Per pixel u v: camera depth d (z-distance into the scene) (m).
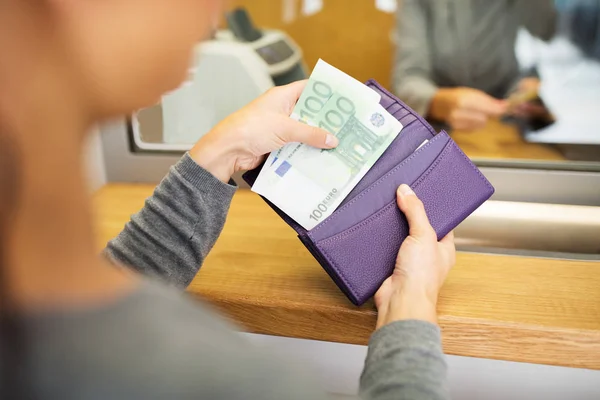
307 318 0.71
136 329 0.25
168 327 0.26
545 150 0.98
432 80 1.06
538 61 1.01
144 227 0.67
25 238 0.23
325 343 0.76
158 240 0.67
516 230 0.89
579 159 0.96
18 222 0.23
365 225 0.66
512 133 1.03
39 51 0.22
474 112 1.03
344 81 0.69
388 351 0.46
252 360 0.27
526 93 1.02
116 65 0.24
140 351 0.25
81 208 0.24
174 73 0.28
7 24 0.21
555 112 1.00
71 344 0.24
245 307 0.72
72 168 0.24
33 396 0.24
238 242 0.88
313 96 0.69
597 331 0.64
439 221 0.69
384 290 0.63
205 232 0.69
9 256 0.23
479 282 0.76
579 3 0.97
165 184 0.68
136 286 0.27
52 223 0.23
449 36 1.02
